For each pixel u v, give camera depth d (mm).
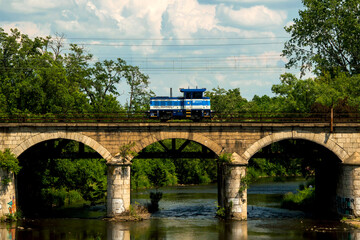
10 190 43344
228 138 43000
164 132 42875
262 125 42781
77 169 61438
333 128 42844
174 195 65688
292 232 38688
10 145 42688
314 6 65375
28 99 59000
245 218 43094
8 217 43438
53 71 59719
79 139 42781
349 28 64125
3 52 64125
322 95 56688
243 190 42625
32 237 37125
